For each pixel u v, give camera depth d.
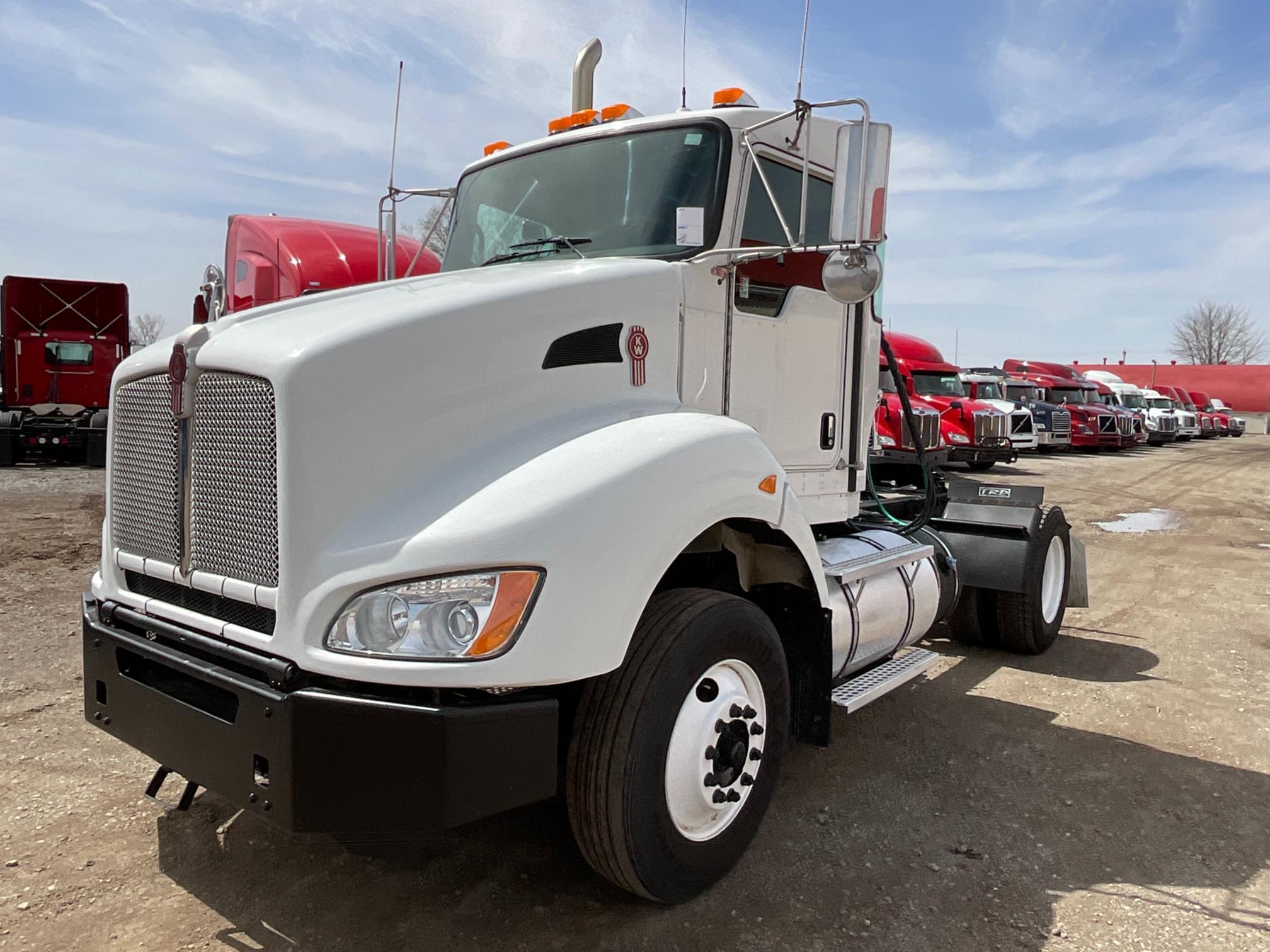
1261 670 5.73
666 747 2.71
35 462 16.95
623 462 2.62
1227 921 2.96
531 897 2.98
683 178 3.54
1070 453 28.28
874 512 5.32
